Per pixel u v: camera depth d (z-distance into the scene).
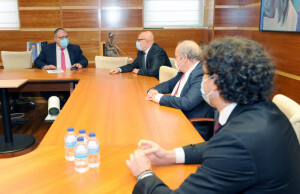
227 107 1.08
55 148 1.55
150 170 1.21
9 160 1.41
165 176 1.28
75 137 1.44
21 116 4.77
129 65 4.18
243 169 0.90
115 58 4.49
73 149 1.41
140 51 4.18
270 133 0.94
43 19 5.13
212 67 1.03
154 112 2.26
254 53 1.00
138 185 1.12
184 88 2.53
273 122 0.98
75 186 1.20
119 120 2.06
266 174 0.91
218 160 0.93
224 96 1.03
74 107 2.37
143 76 3.84
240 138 0.92
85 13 5.11
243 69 0.98
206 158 0.98
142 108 2.37
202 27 5.41
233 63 0.99
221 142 0.95
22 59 4.73
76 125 1.94
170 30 5.28
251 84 0.99
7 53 4.68
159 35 5.29
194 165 1.38
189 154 1.38
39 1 5.07
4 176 1.26
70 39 5.19
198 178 0.98
